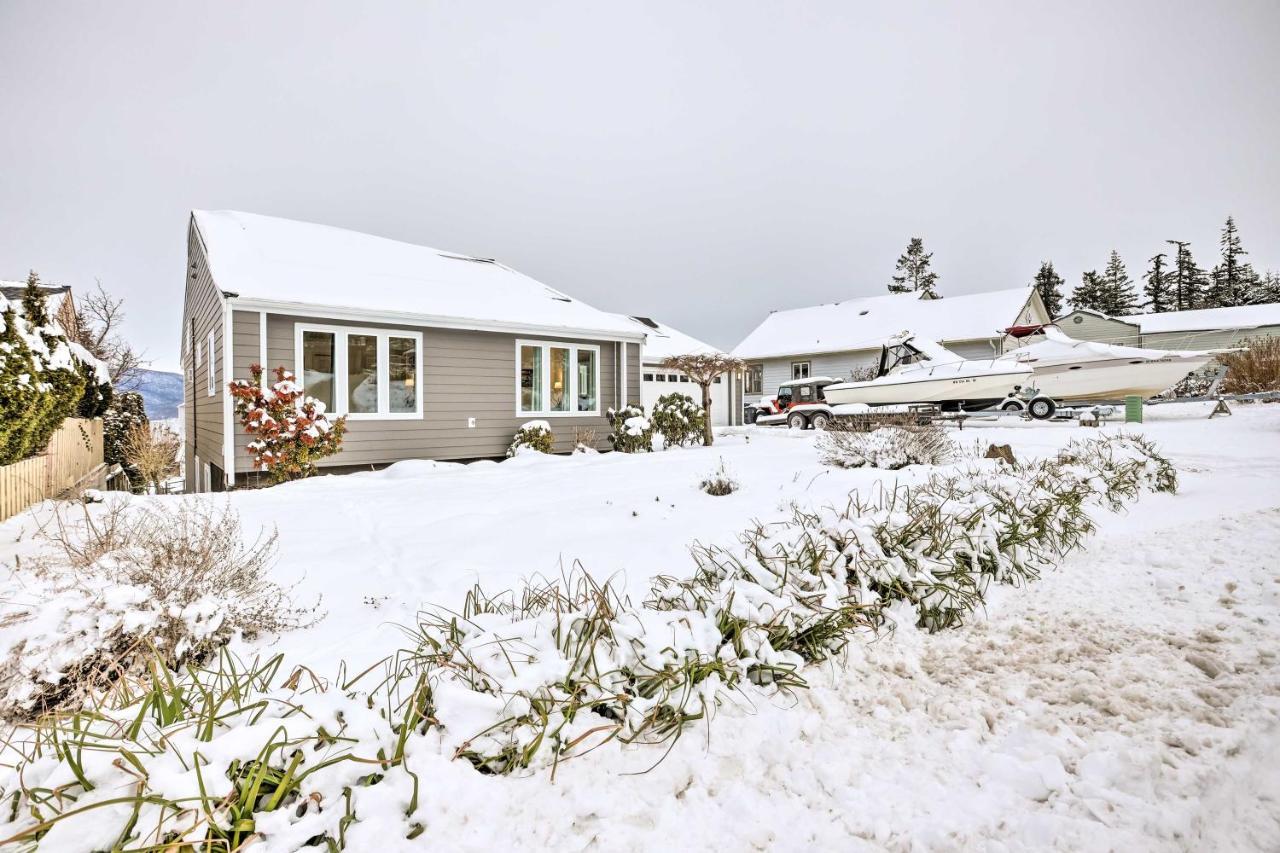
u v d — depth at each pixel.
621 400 13.58
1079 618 2.86
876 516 3.49
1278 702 2.03
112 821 1.30
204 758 1.42
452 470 9.27
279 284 9.63
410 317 10.19
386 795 1.47
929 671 2.45
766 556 2.88
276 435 8.20
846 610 2.56
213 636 2.53
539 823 1.52
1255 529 3.91
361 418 10.16
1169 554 3.61
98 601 2.31
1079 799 1.61
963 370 16.23
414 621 2.94
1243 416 13.04
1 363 5.25
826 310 31.34
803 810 1.62
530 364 12.37
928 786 1.70
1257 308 27.42
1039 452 8.62
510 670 1.92
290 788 1.45
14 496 5.87
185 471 18.50
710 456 9.83
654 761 1.78
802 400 19.38
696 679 2.03
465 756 1.68
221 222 12.23
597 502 5.88
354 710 1.65
